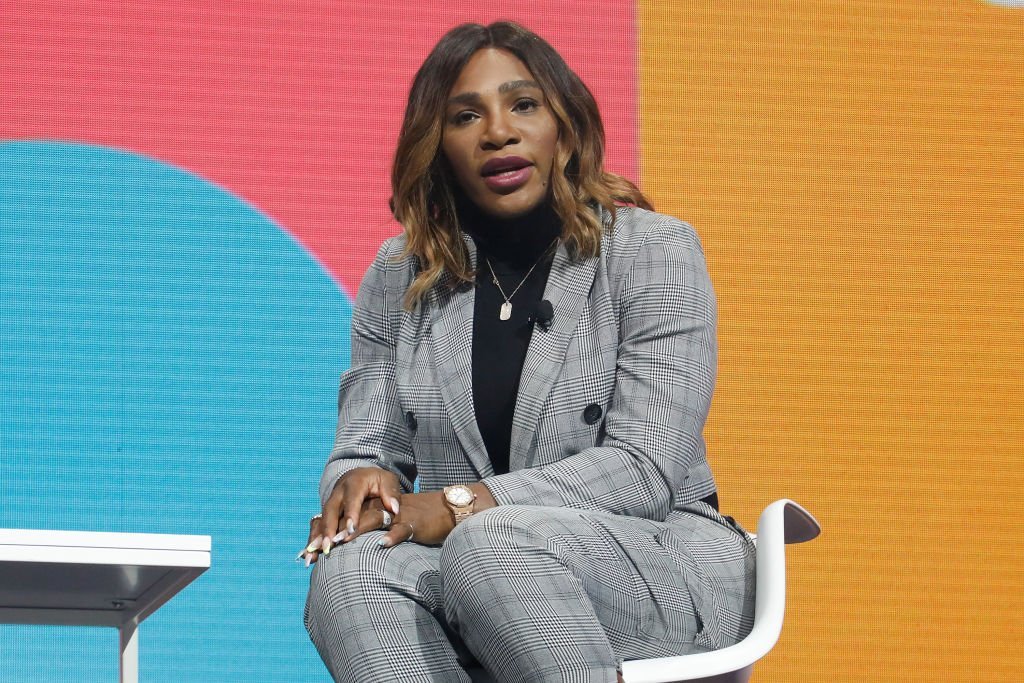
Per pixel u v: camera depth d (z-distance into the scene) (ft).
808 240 42.88
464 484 21.58
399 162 24.25
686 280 22.45
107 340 38.55
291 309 39.88
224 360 39.22
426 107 23.98
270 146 40.45
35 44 39.40
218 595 37.99
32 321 38.19
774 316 42.34
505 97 23.58
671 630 19.93
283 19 41.01
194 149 39.96
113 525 37.86
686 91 42.98
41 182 38.86
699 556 20.98
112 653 36.70
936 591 41.73
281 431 39.24
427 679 18.95
